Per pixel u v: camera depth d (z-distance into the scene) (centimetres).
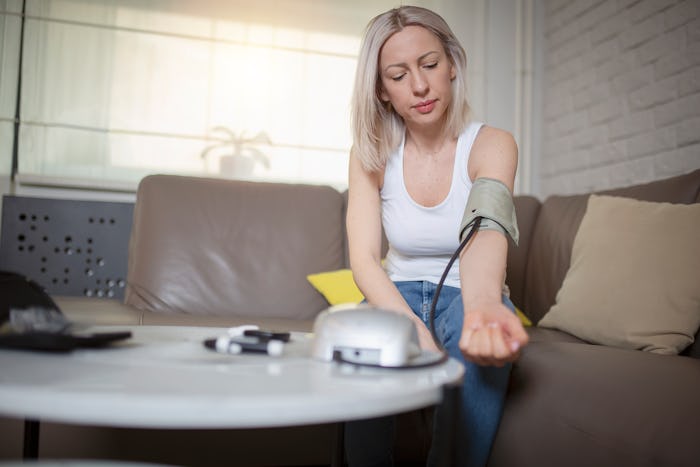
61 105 275
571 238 202
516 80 326
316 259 212
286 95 299
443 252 133
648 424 81
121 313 161
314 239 214
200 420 47
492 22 327
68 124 275
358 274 118
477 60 322
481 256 95
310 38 303
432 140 130
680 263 148
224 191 215
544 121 322
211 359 70
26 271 229
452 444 62
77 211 234
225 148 291
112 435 141
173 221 204
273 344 76
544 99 323
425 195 131
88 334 73
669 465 74
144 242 201
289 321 179
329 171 302
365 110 127
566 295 175
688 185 171
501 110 326
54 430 138
